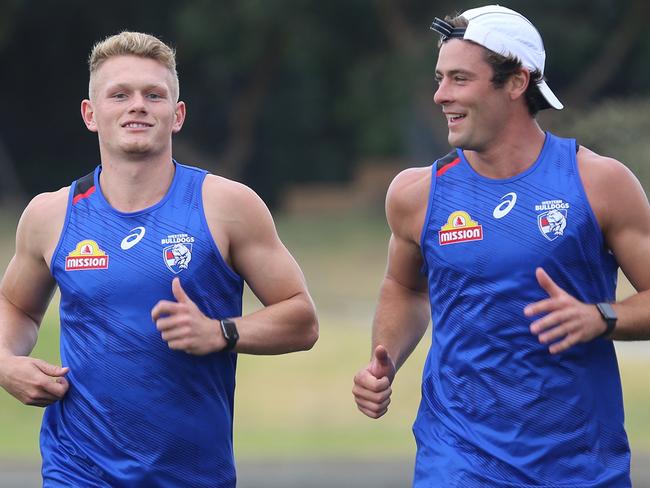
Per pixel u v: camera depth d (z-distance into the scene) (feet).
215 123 436.76
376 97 395.34
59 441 54.39
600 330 50.21
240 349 52.85
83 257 53.21
